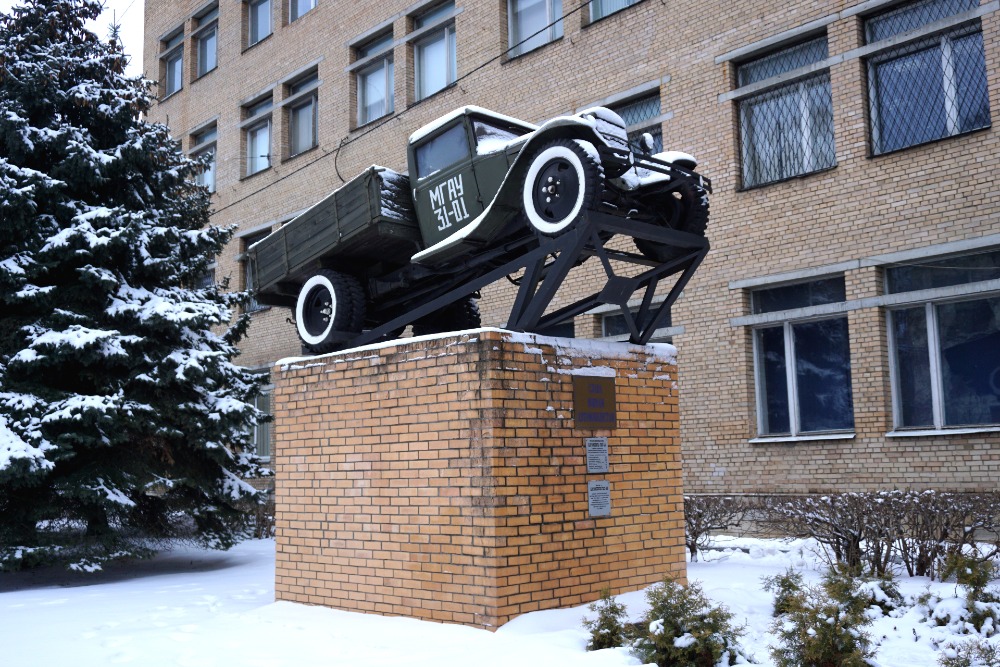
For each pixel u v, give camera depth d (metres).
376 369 7.44
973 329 12.40
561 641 6.02
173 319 11.93
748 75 15.11
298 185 23.36
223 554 13.88
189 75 27.67
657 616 5.86
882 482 12.59
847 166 13.47
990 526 8.76
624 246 15.80
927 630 6.41
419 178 8.47
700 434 14.64
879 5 13.40
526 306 7.23
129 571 12.10
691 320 14.95
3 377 11.27
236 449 13.69
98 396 11.12
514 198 7.45
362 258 9.09
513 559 6.50
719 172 14.95
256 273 10.04
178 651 6.20
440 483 6.84
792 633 5.69
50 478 11.34
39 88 12.56
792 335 14.11
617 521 7.35
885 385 12.82
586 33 17.14
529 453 6.75
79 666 5.86
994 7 12.28
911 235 12.70
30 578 11.66
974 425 12.26
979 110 12.54
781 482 13.62
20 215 11.62
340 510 7.61
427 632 6.44
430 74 20.67
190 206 15.88
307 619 7.20
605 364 7.51
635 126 16.36
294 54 23.91
